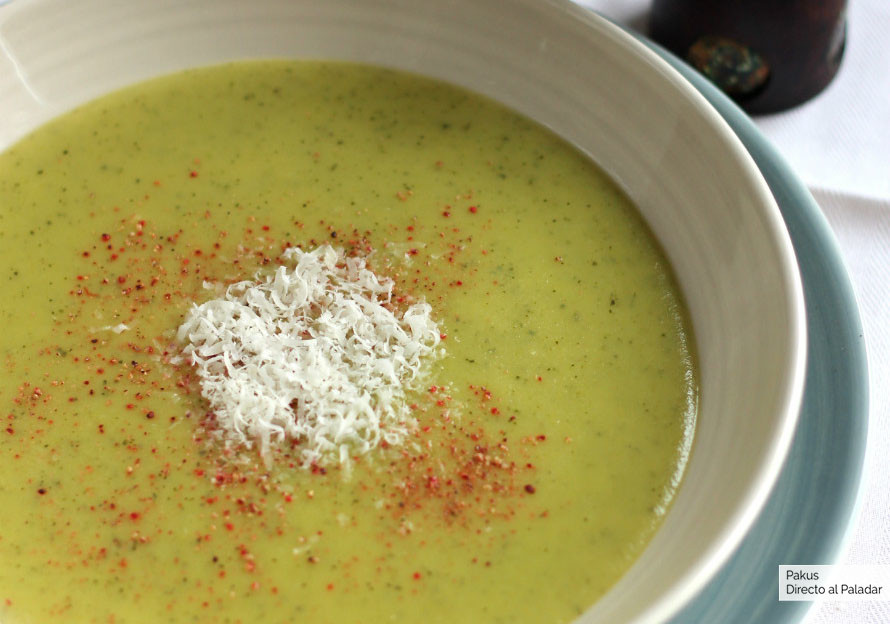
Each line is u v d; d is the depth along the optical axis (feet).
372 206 1.04
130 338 0.97
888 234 1.12
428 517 0.89
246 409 0.91
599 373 0.96
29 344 0.96
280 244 1.01
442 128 1.09
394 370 0.94
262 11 1.10
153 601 0.86
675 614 0.83
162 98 1.10
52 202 1.03
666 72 1.01
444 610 0.86
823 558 0.85
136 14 1.08
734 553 0.85
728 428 0.90
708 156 0.99
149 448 0.92
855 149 1.18
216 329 0.94
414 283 0.99
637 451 0.92
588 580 0.87
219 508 0.89
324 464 0.91
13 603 0.86
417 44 1.11
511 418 0.93
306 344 0.93
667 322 0.98
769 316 0.91
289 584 0.87
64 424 0.93
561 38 1.06
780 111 1.20
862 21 1.26
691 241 1.00
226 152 1.07
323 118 1.09
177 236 1.02
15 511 0.89
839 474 0.87
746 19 1.14
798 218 0.98
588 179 1.06
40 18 1.05
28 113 1.07
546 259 1.01
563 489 0.91
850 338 0.92
